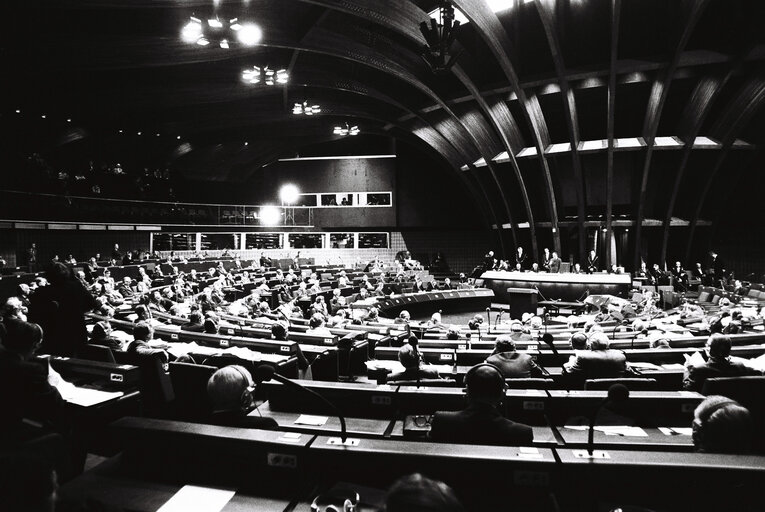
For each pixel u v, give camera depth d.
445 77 26.69
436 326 13.60
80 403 4.41
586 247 31.34
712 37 21.50
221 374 3.49
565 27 22.44
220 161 39.12
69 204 26.86
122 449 3.16
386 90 29.58
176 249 35.31
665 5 20.83
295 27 20.86
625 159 27.52
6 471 1.57
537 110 26.53
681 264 30.88
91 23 17.58
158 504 2.69
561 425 4.11
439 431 3.26
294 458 2.85
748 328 11.48
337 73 28.03
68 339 5.98
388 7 19.56
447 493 1.34
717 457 2.65
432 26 17.34
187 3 16.41
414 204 40.78
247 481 2.94
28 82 21.28
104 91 23.53
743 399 4.03
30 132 25.88
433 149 38.00
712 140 26.14
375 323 14.09
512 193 33.09
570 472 2.63
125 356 6.54
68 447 4.21
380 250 41.31
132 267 26.11
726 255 31.83
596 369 5.86
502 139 28.33
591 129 27.41
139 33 18.22
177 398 5.03
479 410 3.26
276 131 36.09
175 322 12.02
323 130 37.47
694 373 5.12
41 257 26.70
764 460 2.62
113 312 11.94
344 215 41.41
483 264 38.09
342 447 2.82
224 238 38.09
